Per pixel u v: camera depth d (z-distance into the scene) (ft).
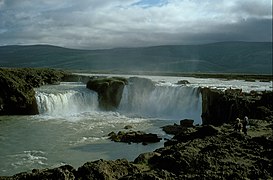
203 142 103.55
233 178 75.10
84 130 173.27
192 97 229.66
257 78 414.62
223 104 180.96
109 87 253.65
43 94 229.45
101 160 85.66
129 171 83.15
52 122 193.98
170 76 447.83
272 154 89.81
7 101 218.59
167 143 125.70
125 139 150.71
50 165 116.26
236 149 94.84
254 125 132.57
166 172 79.46
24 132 166.09
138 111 251.60
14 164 116.98
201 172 79.30
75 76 321.93
